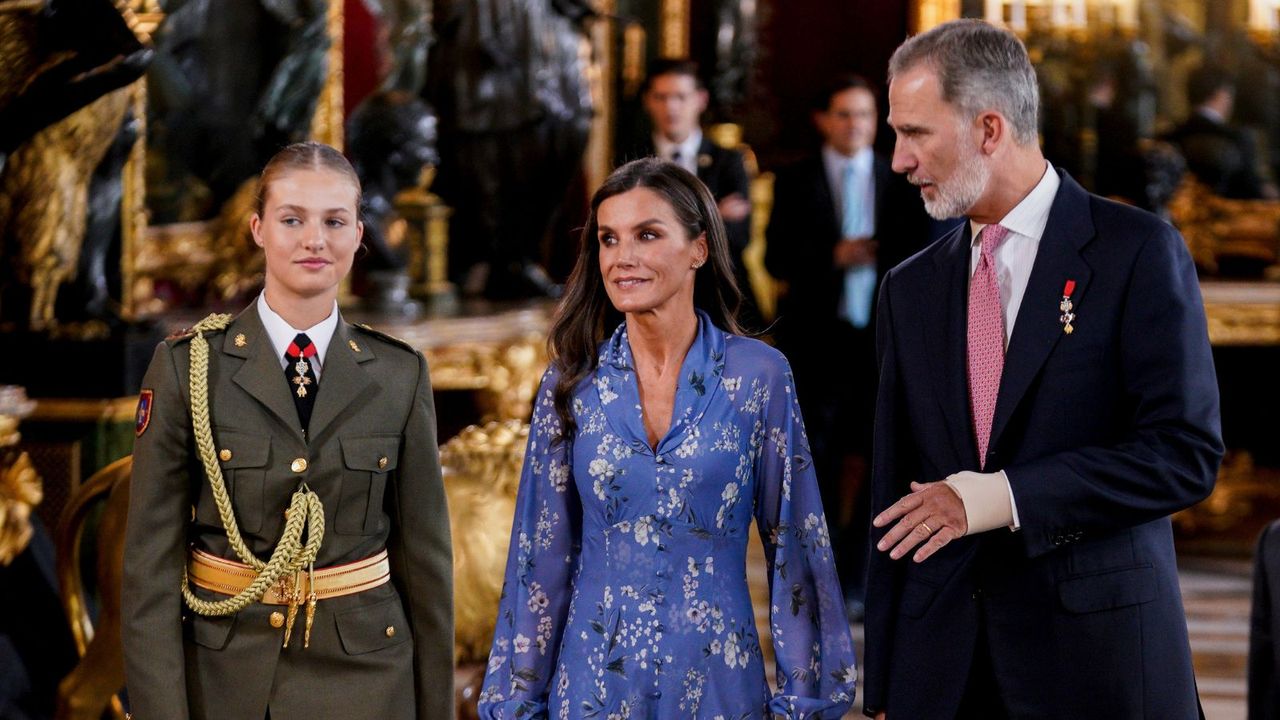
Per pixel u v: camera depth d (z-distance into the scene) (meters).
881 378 4.73
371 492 4.59
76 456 8.27
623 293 4.43
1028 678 4.32
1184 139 15.55
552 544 4.59
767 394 4.55
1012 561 4.36
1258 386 14.45
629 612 4.39
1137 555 4.34
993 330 4.47
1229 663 9.66
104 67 6.55
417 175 12.33
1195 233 15.36
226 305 11.08
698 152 11.56
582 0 14.08
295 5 11.16
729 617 4.45
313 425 4.52
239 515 4.50
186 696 4.41
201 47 10.55
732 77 16.80
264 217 4.50
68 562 6.48
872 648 4.61
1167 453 4.16
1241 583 12.01
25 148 8.16
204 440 4.44
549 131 13.83
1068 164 15.53
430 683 4.73
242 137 11.02
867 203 10.66
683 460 4.43
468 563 6.38
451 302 12.34
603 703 4.35
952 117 4.29
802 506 4.57
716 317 4.71
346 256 4.55
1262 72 15.70
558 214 14.51
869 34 17.72
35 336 8.44
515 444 6.65
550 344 4.68
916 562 4.53
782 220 10.79
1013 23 15.73
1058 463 4.19
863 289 10.47
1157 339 4.23
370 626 4.57
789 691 4.49
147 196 10.18
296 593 4.46
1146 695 4.29
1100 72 15.58
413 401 4.70
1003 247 4.48
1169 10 15.83
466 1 13.43
